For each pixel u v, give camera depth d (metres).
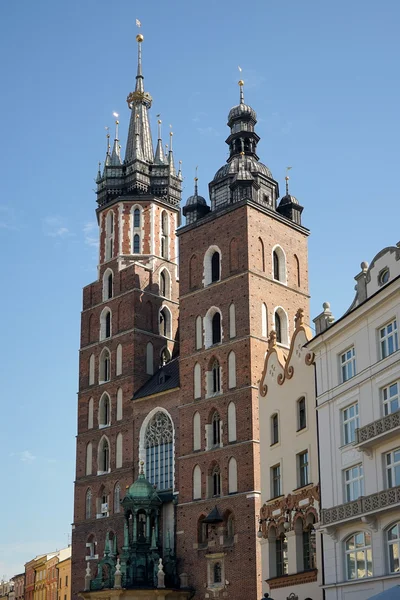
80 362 106.19
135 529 87.50
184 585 84.06
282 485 62.28
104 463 99.75
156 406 94.69
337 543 53.66
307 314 93.81
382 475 49.81
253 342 85.81
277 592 61.12
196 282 93.25
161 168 112.56
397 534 48.16
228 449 83.94
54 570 152.62
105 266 107.19
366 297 54.62
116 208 109.06
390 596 36.38
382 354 51.62
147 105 118.25
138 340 100.50
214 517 81.81
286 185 98.62
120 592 82.38
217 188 95.81
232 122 99.38
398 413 47.84
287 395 63.16
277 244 92.81
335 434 55.66
